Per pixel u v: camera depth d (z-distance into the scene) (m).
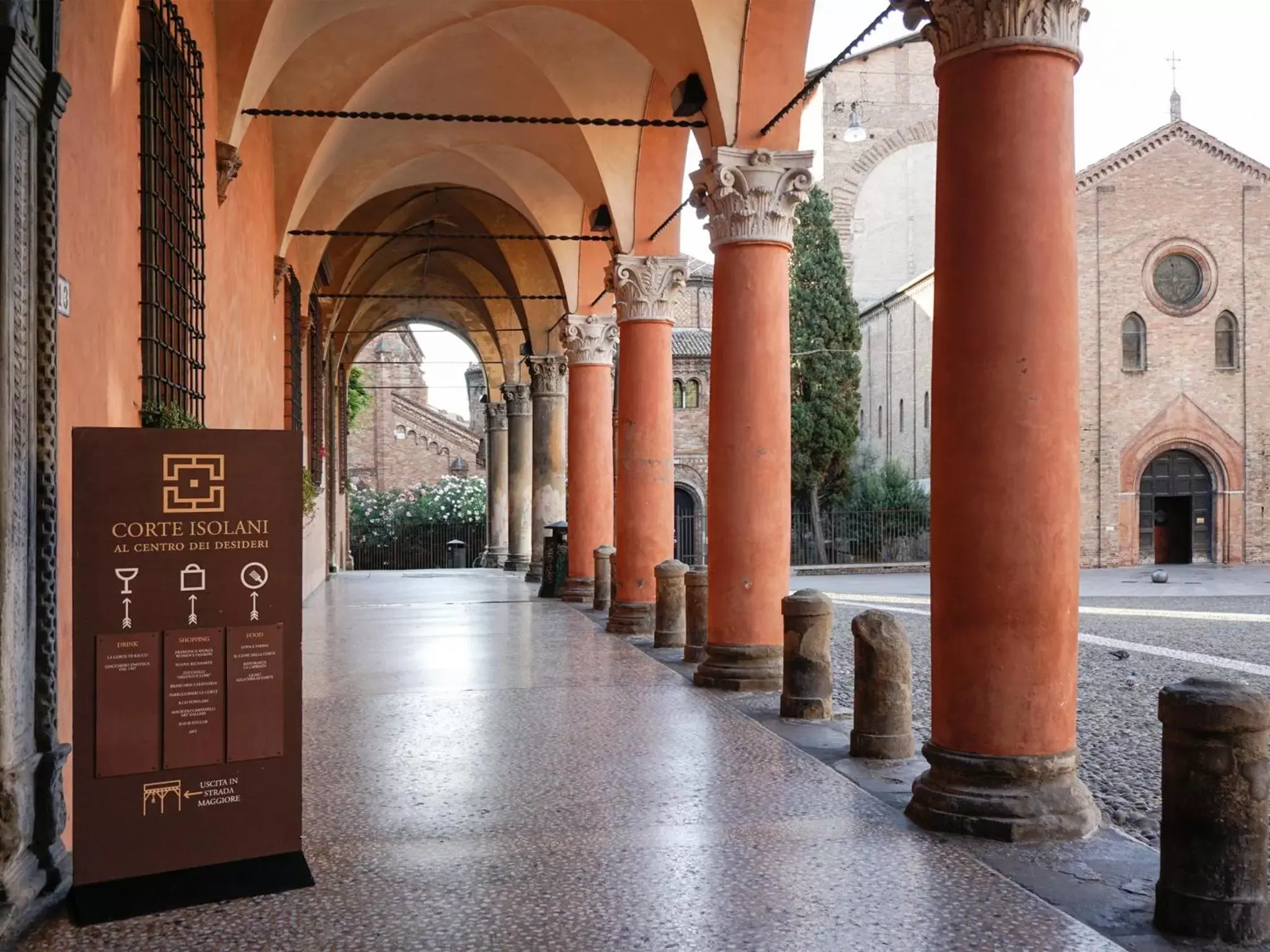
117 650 4.26
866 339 46.81
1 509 3.99
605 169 13.49
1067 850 4.93
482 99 14.03
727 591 9.42
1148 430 36.62
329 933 4.01
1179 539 37.28
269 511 4.48
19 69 3.99
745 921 4.09
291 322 15.97
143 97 6.21
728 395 9.48
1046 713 5.23
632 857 4.85
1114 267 36.78
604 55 12.85
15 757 4.10
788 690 8.02
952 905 4.24
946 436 5.44
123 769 4.26
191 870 4.34
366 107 13.82
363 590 21.83
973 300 5.33
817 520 36.59
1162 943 3.86
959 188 5.40
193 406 7.80
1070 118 5.37
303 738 7.38
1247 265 37.16
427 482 46.69
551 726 7.71
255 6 9.30
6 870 4.04
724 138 9.56
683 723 7.81
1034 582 5.22
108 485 4.26
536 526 23.41
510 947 3.87
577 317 17.20
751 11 9.41
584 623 14.67
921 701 10.16
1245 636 14.92
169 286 6.98
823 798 5.81
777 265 9.52
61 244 4.57
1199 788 3.90
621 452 13.58
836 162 44.84
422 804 5.73
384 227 21.36
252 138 11.51
